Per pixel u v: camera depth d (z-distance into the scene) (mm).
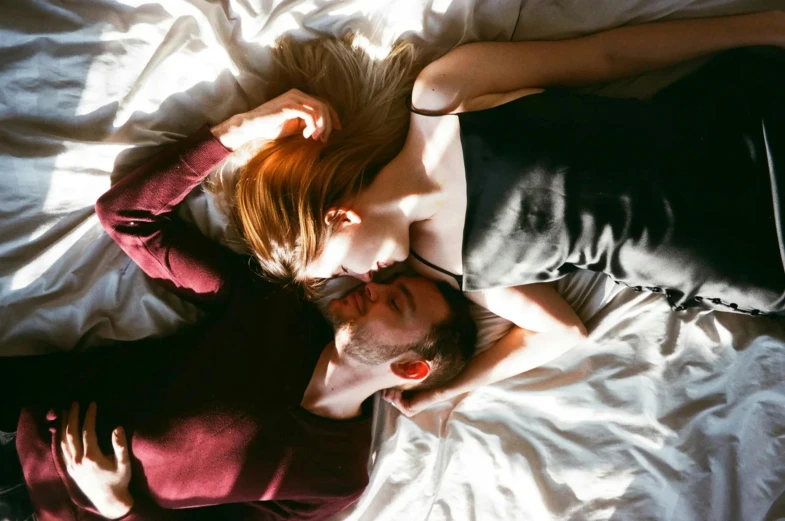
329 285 1342
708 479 1288
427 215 1167
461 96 1082
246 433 1231
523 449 1396
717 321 1298
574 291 1367
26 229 1179
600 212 1095
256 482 1251
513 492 1389
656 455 1321
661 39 1145
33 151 1115
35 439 1209
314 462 1282
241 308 1287
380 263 1199
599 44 1148
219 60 1131
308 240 1139
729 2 1160
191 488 1237
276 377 1272
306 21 1141
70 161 1141
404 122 1177
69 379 1252
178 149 1141
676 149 1078
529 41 1175
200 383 1234
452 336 1266
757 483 1262
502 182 1078
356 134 1158
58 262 1216
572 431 1374
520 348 1312
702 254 1099
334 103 1182
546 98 1092
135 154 1175
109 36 1078
